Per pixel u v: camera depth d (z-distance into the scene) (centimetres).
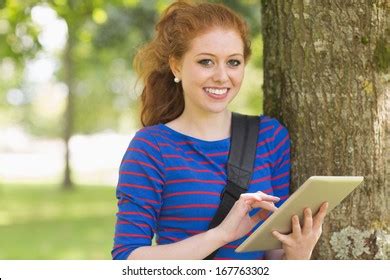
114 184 2814
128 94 3159
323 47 341
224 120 343
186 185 323
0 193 2312
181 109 364
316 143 344
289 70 355
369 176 336
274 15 366
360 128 336
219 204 322
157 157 326
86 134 5141
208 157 329
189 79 328
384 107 336
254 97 2098
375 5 333
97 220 1546
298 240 303
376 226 337
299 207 291
